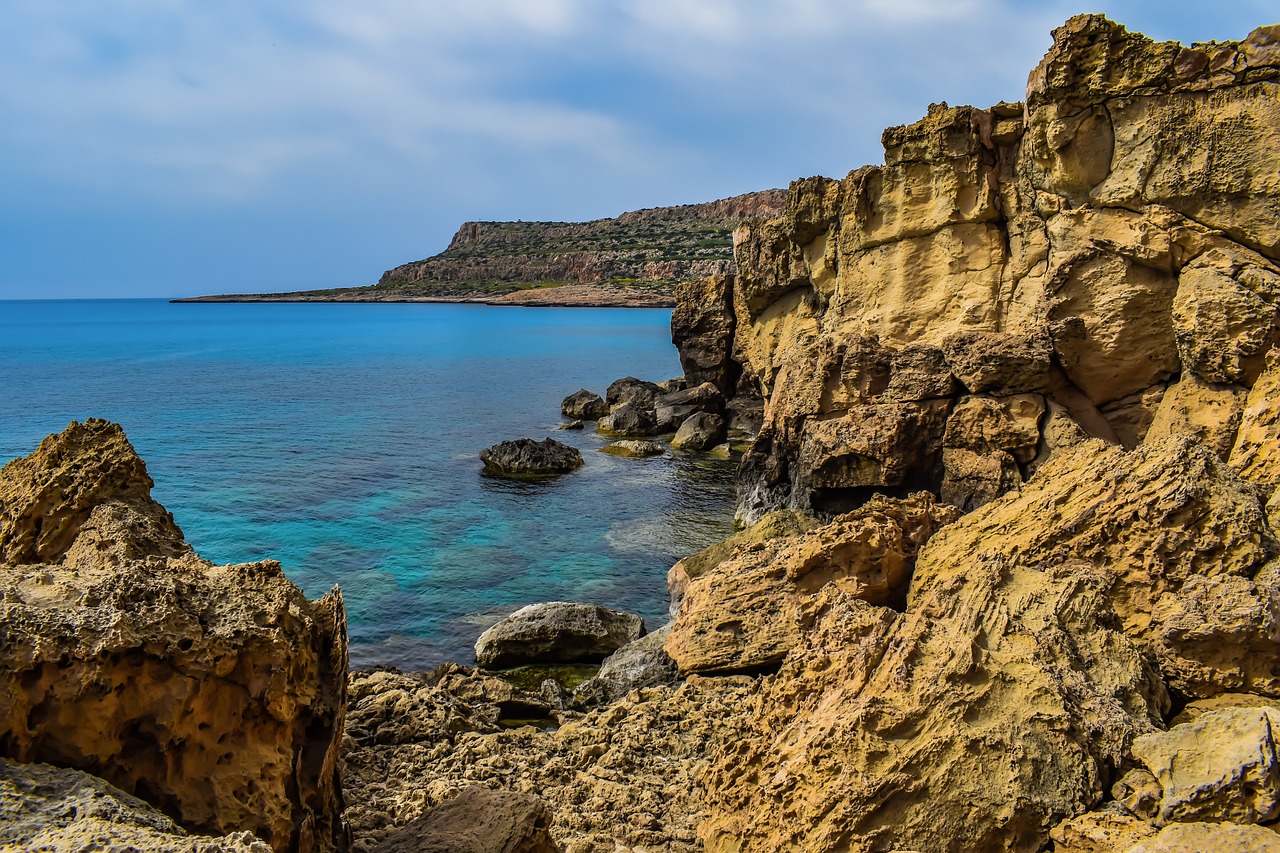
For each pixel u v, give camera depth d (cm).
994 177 3000
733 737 1195
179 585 863
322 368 9875
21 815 652
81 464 1182
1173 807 898
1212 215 2483
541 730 1645
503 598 2764
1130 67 2528
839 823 929
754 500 3419
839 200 3441
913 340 3145
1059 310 2670
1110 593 1389
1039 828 932
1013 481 2578
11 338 14725
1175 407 2439
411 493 4094
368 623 2556
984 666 1038
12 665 729
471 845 860
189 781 802
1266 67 2384
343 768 1237
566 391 7962
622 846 1105
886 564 1806
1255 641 1228
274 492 4069
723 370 5731
